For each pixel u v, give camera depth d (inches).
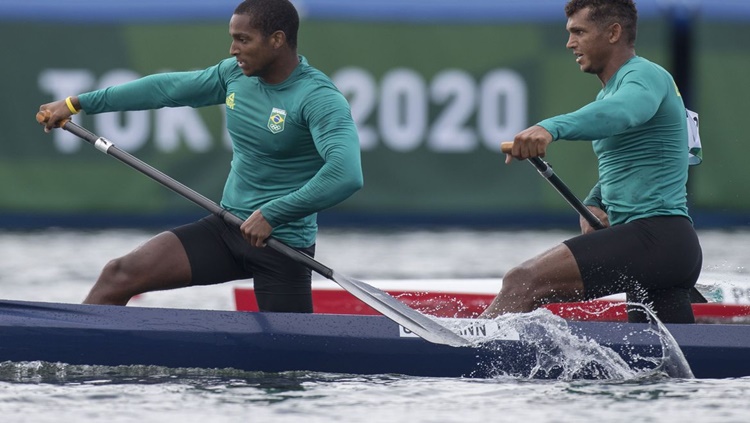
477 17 1712.6
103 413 616.4
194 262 749.9
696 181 1745.8
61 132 1665.8
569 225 1748.3
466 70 1716.3
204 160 1681.8
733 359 729.6
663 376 730.2
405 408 633.6
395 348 726.5
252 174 745.0
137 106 789.2
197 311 732.0
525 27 1715.1
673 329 735.7
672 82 745.6
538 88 1718.8
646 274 730.2
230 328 722.2
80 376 704.4
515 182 1729.8
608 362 727.7
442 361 726.5
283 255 749.3
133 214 1688.0
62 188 1673.2
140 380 697.0
